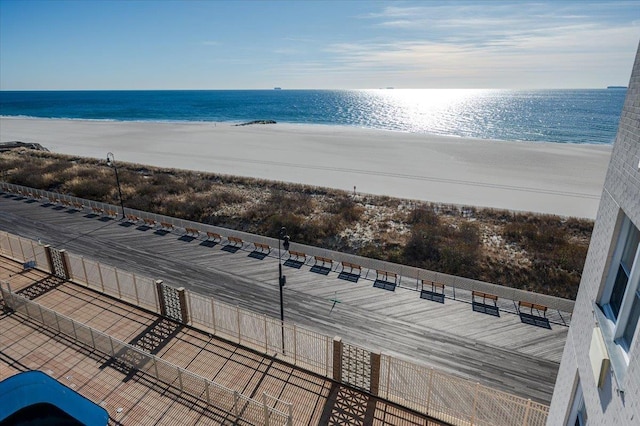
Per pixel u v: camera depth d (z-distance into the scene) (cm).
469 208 3428
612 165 597
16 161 5156
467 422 1161
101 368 1316
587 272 672
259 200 3778
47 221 2988
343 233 2973
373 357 1198
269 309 1912
